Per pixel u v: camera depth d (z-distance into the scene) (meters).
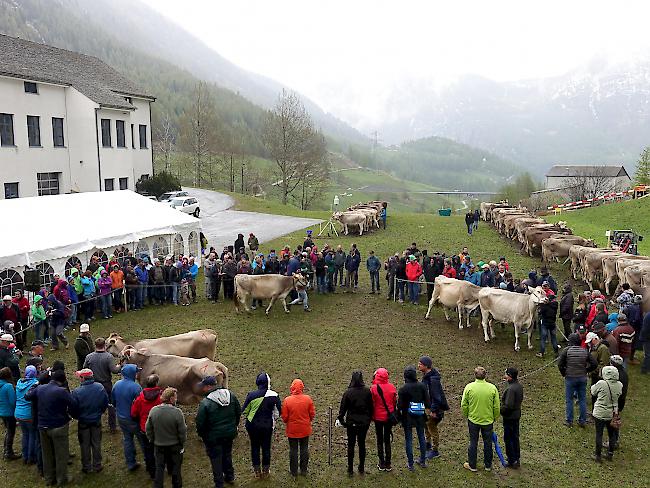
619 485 9.95
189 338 13.78
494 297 17.16
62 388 9.82
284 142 68.31
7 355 11.88
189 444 11.28
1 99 34.03
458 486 9.88
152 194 46.06
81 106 39.66
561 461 10.73
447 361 15.91
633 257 22.34
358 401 9.88
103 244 21.62
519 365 15.66
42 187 37.91
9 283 18.39
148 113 49.06
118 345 13.28
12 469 10.55
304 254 22.06
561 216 43.59
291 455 10.03
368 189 151.38
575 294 22.27
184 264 21.39
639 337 14.94
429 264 21.52
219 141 98.00
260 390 9.94
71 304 18.39
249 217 43.62
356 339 17.59
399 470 10.38
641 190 47.72
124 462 10.70
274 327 18.66
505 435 10.38
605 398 10.52
